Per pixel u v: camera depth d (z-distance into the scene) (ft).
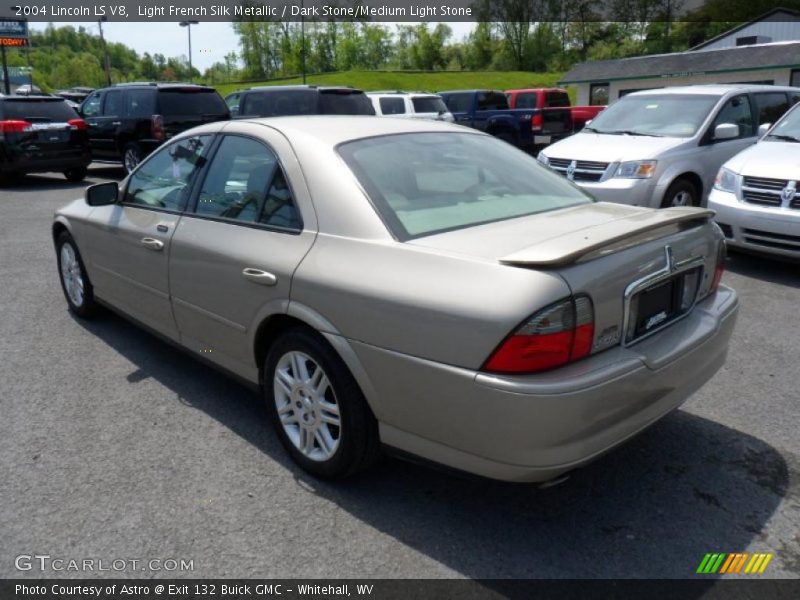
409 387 8.55
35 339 16.35
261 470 10.64
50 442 11.48
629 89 100.42
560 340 7.73
